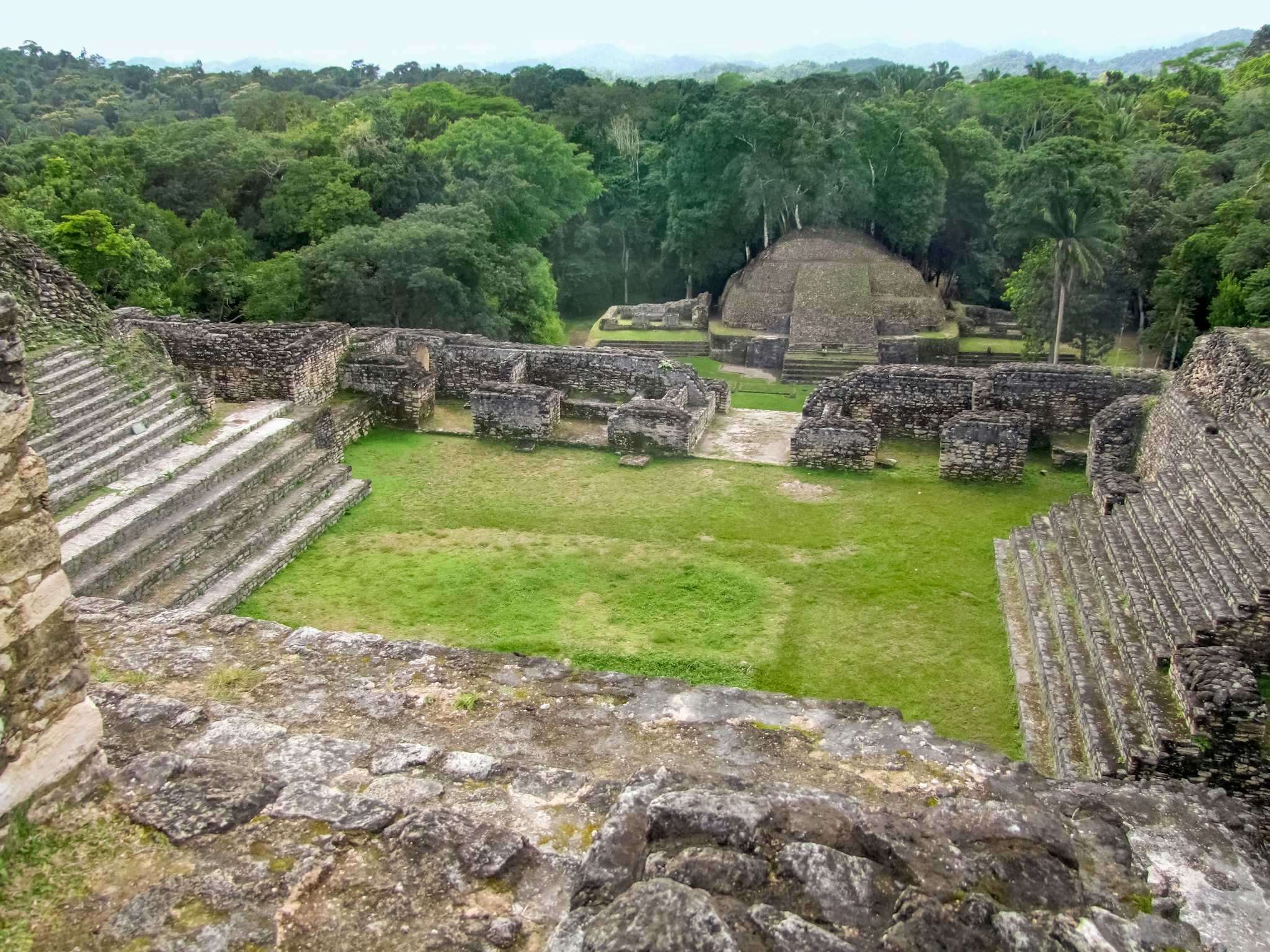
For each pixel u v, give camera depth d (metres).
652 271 57.78
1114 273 35.72
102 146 43.41
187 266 35.38
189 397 18.72
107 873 4.38
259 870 4.41
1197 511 12.35
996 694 12.25
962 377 21.97
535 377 25.38
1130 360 38.69
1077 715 10.81
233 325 23.16
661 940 3.52
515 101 66.56
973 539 17.12
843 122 46.12
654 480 20.19
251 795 4.91
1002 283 48.59
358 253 33.34
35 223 29.34
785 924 3.75
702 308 47.06
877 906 3.99
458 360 25.52
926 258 51.59
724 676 12.55
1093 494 16.30
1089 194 30.66
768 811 4.45
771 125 46.06
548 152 51.06
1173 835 5.53
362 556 16.31
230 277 35.19
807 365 38.78
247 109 66.12
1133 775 9.20
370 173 43.03
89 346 18.02
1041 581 14.53
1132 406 18.66
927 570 15.91
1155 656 10.44
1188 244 32.09
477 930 4.14
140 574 13.51
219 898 4.23
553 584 15.29
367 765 5.65
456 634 13.58
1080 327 34.97
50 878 4.32
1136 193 37.22
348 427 22.03
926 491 19.52
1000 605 14.59
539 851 4.72
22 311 17.30
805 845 4.21
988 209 48.75
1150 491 13.96
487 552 16.53
